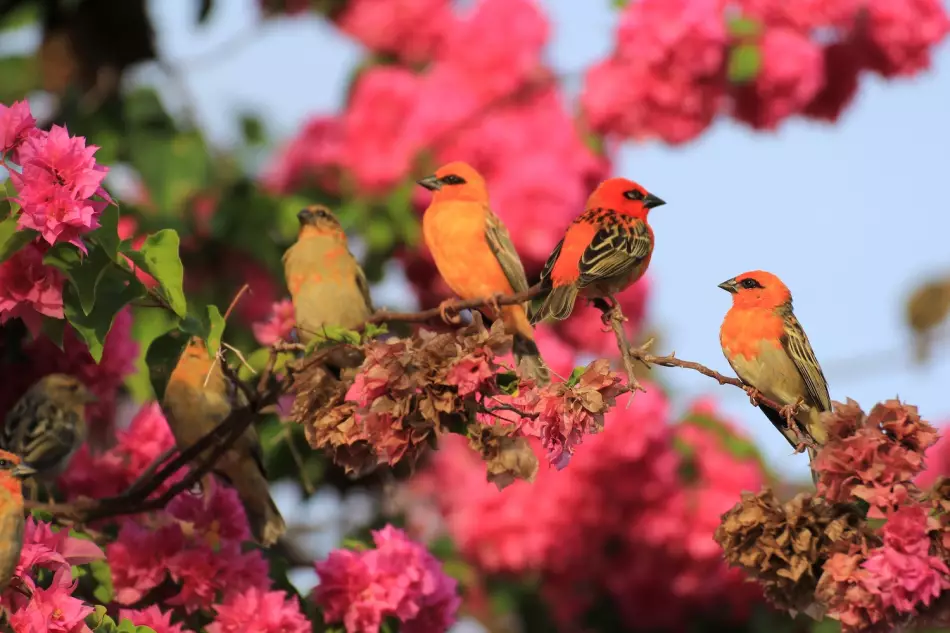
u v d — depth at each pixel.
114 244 8.13
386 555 9.77
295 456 10.92
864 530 7.68
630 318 15.52
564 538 14.66
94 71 14.22
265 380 8.77
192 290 13.77
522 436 7.63
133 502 9.48
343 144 14.88
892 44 15.91
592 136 14.88
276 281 13.91
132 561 9.48
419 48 15.48
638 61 14.58
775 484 15.19
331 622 9.75
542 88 15.04
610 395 7.71
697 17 14.39
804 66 14.92
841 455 7.66
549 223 14.33
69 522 9.45
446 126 14.57
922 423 7.71
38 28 14.26
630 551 14.90
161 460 10.06
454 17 15.41
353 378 7.82
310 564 12.67
